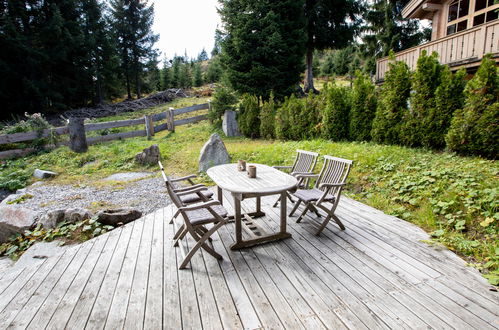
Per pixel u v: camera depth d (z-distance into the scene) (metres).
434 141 5.68
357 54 19.34
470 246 3.01
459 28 8.86
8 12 15.59
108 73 21.69
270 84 11.80
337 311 2.15
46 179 6.70
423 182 4.52
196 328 2.02
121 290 2.49
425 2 9.30
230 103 11.52
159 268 2.84
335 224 3.79
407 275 2.59
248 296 2.36
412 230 3.54
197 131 11.54
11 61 15.91
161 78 29.19
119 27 23.97
